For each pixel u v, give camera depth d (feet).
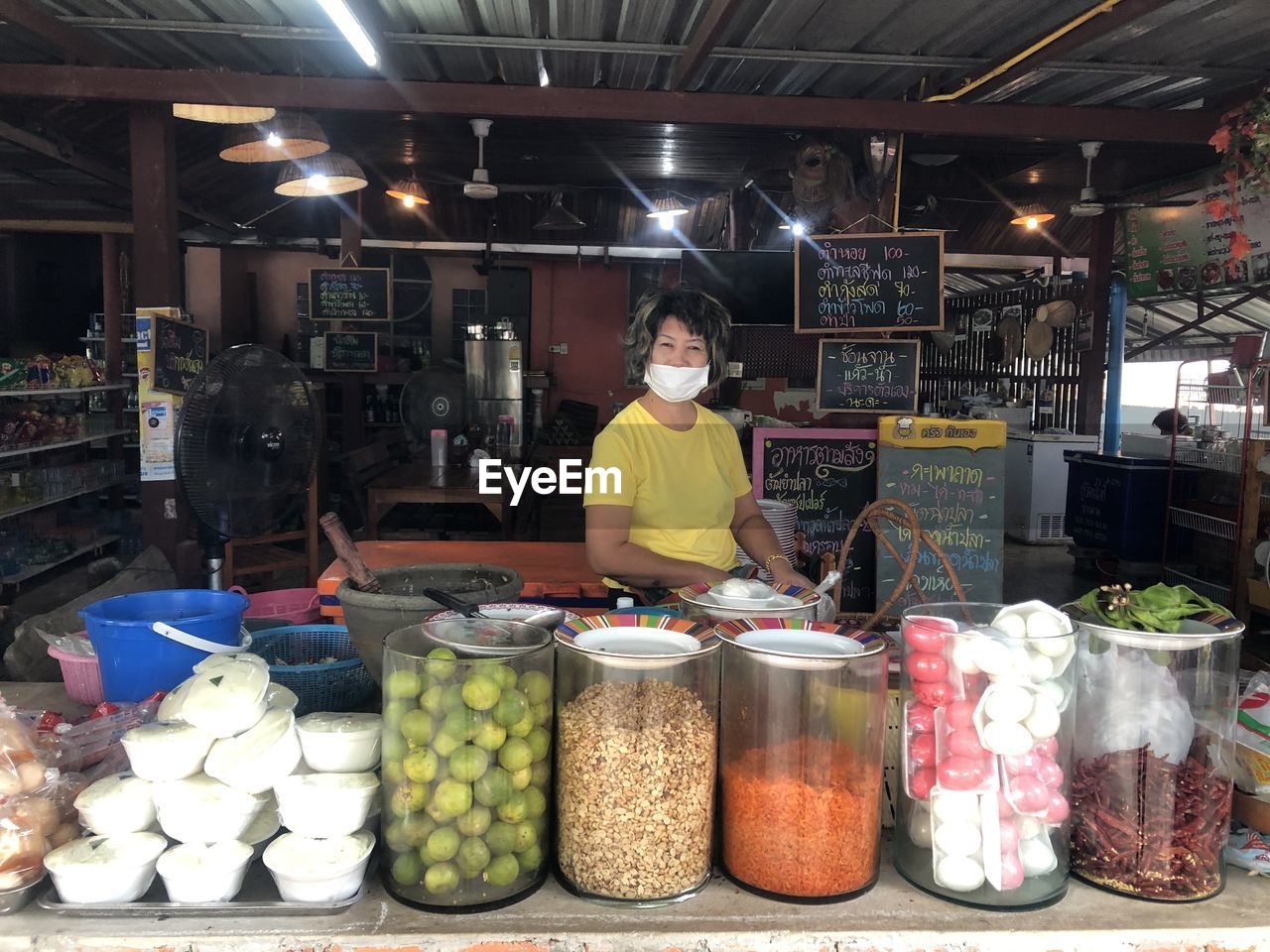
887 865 4.36
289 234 31.37
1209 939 3.82
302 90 14.07
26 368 19.25
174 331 14.64
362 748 4.14
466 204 29.73
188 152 20.57
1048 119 15.17
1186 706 4.14
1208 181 20.62
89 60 13.51
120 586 10.92
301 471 8.57
